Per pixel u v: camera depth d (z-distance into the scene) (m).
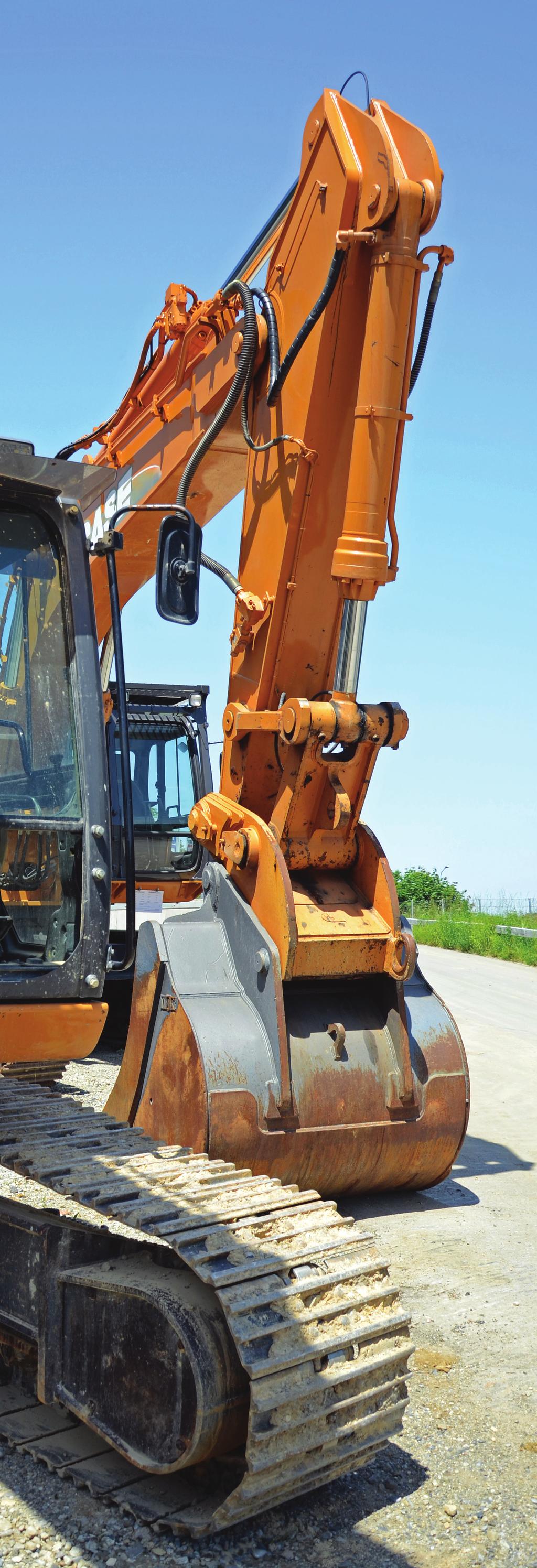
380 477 5.11
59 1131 3.80
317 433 5.38
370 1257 3.29
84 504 4.20
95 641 3.98
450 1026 5.86
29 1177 3.41
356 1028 5.57
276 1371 2.86
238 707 5.86
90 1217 5.36
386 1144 5.44
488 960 20.38
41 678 3.86
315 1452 2.98
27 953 3.70
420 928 27.41
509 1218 5.69
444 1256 5.14
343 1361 3.03
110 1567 2.83
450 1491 3.26
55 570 3.94
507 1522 3.11
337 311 5.20
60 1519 3.04
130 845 3.94
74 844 3.83
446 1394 3.86
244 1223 3.20
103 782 3.87
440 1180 5.82
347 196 5.11
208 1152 5.02
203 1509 3.02
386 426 5.08
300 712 5.27
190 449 6.28
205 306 6.17
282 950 5.29
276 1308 2.96
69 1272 3.38
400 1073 5.47
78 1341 3.33
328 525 5.51
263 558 5.71
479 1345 4.24
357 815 5.71
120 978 9.13
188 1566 2.85
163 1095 5.37
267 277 5.70
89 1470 3.23
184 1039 5.25
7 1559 2.84
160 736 10.46
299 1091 5.25
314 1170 5.32
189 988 5.39
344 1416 3.03
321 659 5.71
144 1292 3.08
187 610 4.53
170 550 4.51
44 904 3.76
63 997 3.69
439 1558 2.94
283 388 5.51
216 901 5.80
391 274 5.00
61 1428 3.48
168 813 10.32
